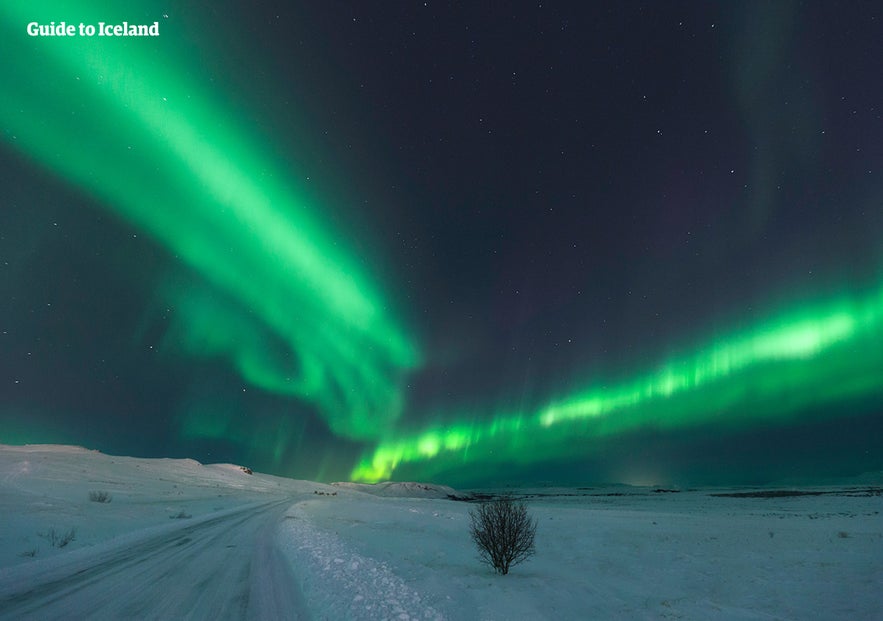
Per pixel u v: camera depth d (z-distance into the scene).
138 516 22.95
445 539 18.09
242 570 9.64
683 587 9.86
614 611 7.60
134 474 60.22
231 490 66.06
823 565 12.38
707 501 67.00
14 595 7.46
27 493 26.92
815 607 8.13
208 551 12.52
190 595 7.40
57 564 10.39
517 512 12.05
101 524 18.30
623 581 10.48
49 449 77.38
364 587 7.77
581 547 16.92
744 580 10.59
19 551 11.67
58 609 6.61
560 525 25.88
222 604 6.83
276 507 37.16
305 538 14.80
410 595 7.45
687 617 7.34
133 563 10.55
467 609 7.04
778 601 8.57
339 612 6.31
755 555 14.55
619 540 19.09
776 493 90.38
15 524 15.29
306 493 82.81
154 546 13.54
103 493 30.16
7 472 38.25
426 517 30.03
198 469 93.31
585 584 9.83
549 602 7.95
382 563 10.60
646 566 12.70
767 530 22.41
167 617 6.16
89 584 8.27
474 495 132.12
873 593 9.09
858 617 7.52
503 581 9.84
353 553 11.51
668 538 19.69
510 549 11.21
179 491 49.53
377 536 17.58
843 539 18.08
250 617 6.13
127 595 7.42
